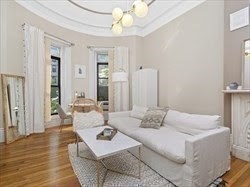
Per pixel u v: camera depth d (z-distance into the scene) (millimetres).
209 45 3432
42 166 2438
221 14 3199
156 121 2951
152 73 4793
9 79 3625
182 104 4102
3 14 3529
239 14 2699
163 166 2100
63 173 2242
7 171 2291
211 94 3420
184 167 1821
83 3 4309
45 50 4523
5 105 3457
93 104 4559
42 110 4312
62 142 3527
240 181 2020
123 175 2156
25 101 3926
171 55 4414
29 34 4008
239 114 2727
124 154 2787
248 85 2617
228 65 2896
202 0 3539
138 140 2549
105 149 1943
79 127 3383
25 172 2264
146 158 2416
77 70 5473
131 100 5660
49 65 4629
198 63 3676
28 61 3994
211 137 1976
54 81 5207
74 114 3773
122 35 5691
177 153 1869
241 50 2695
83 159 2650
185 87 4016
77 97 5234
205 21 3496
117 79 4363
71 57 5316
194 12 3730
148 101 4742
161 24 4746
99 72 6102
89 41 5652
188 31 3893
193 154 1752
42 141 3592
